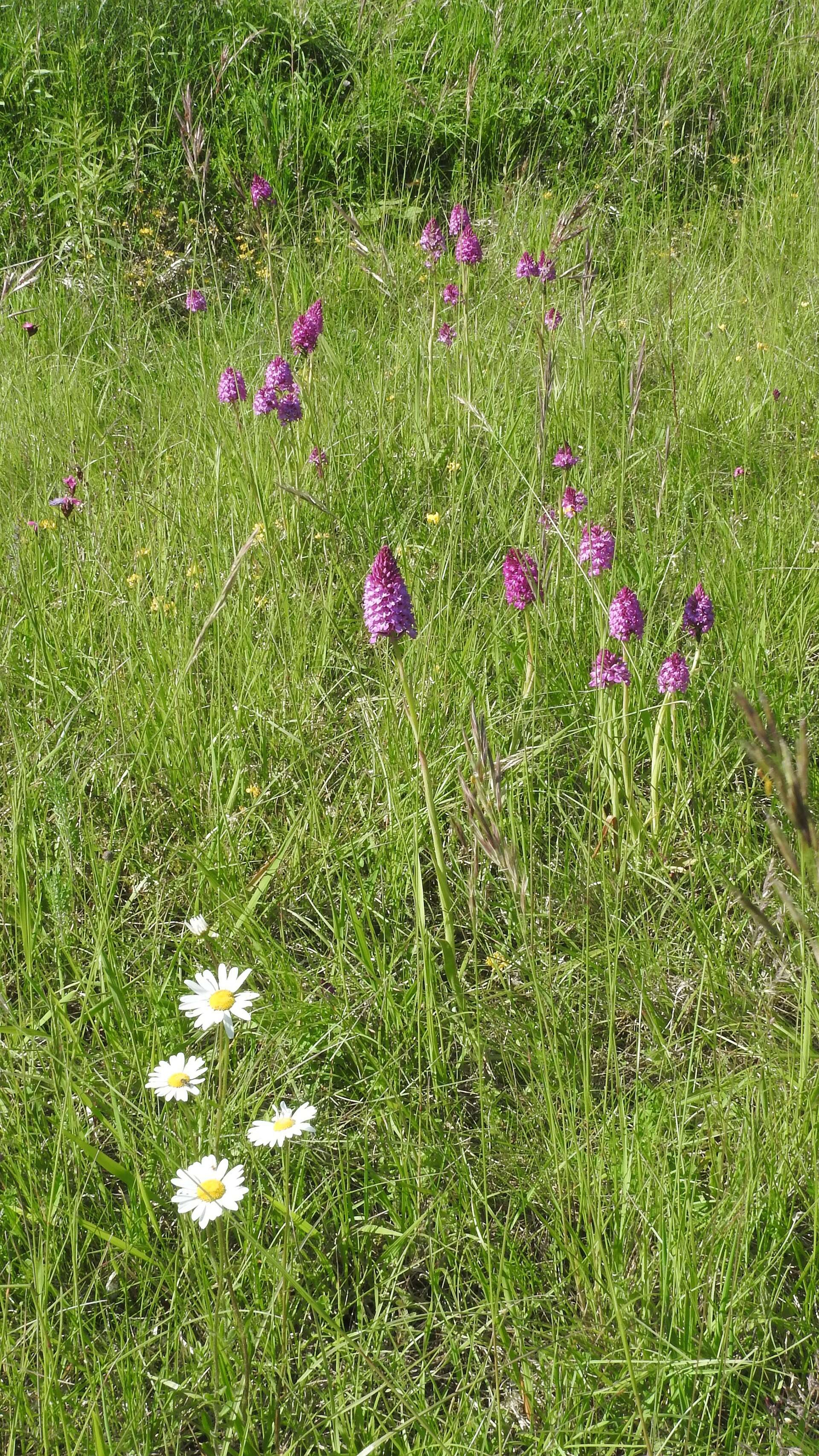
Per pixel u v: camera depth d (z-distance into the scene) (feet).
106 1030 6.02
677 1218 5.49
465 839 5.97
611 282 12.67
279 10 16.08
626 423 9.27
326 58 15.84
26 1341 5.42
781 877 6.56
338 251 13.38
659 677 6.69
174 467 9.09
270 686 7.31
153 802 6.95
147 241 13.74
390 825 6.66
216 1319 5.27
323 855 6.67
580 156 15.65
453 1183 5.75
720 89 16.11
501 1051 6.13
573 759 7.14
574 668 7.33
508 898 6.56
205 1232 5.59
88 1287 5.61
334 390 10.11
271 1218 5.66
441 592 7.73
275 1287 5.53
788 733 7.06
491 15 16.33
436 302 10.48
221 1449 5.31
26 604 7.64
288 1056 6.06
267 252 11.03
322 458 8.45
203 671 7.45
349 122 14.99
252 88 14.73
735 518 8.39
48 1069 6.03
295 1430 5.32
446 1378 5.52
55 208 13.78
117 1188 5.87
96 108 14.53
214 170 14.21
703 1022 6.27
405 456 9.04
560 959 6.41
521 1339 5.43
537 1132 5.90
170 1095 5.38
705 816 6.92
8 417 9.95
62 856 6.56
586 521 8.02
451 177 15.31
